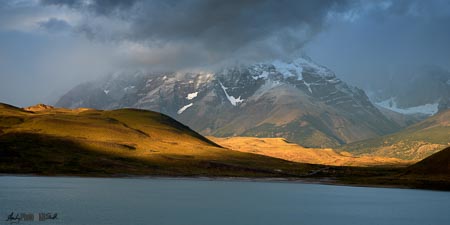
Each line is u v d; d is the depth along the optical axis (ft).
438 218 439.63
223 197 579.89
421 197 618.03
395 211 479.41
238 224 389.19
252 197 592.19
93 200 498.69
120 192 592.60
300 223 402.72
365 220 423.23
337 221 415.64
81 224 358.84
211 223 388.78
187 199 543.80
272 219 419.95
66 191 573.74
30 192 545.44
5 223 353.92
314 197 608.19
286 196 615.16
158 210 448.24
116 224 364.58
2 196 500.33
